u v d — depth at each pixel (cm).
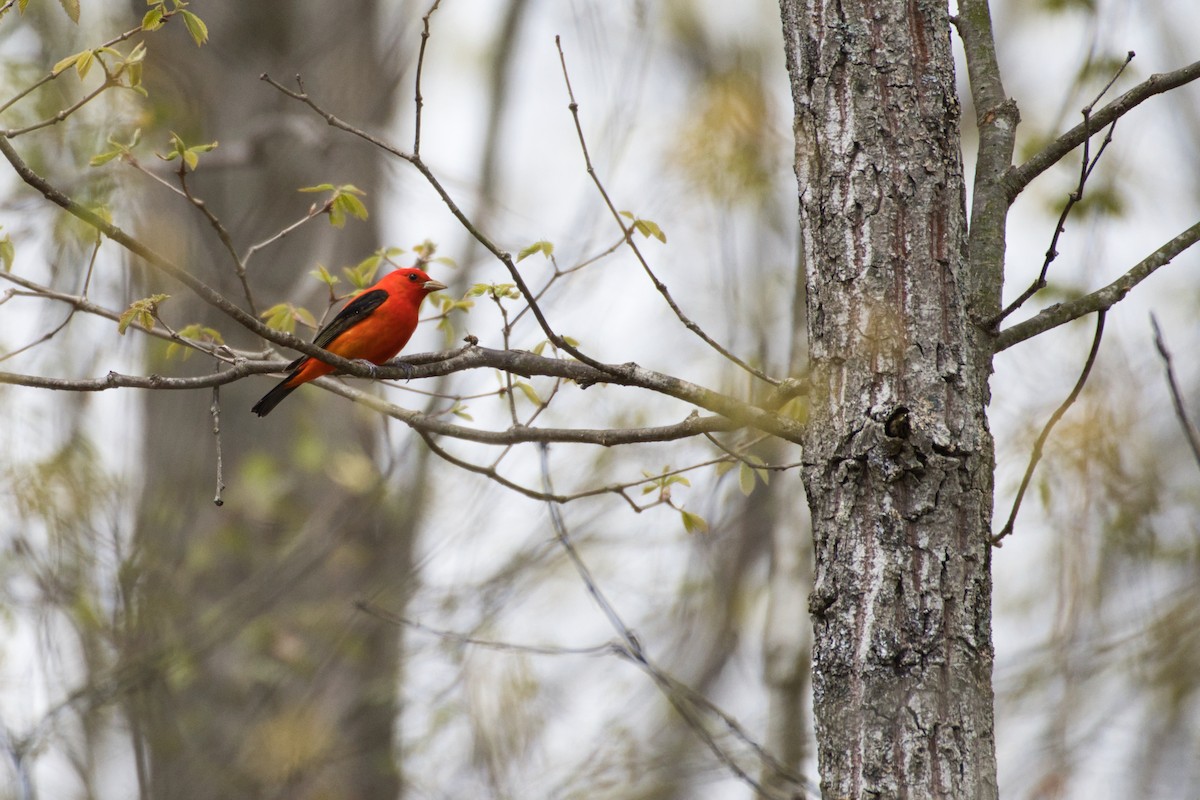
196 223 1478
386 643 1510
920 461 536
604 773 1282
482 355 734
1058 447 1185
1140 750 1463
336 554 1463
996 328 594
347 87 1584
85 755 1435
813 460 560
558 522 977
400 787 1506
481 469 825
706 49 1769
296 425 1508
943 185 571
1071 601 1262
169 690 1438
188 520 1460
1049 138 1262
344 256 1541
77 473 1334
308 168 1549
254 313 812
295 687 1448
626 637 946
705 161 1391
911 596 525
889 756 512
